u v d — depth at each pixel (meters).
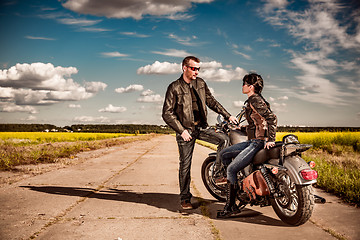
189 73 4.04
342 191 4.70
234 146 3.78
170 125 4.07
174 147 18.62
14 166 8.08
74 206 4.15
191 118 4.16
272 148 3.44
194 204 4.32
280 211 3.51
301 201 3.17
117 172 7.41
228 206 3.71
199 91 4.25
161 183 5.98
